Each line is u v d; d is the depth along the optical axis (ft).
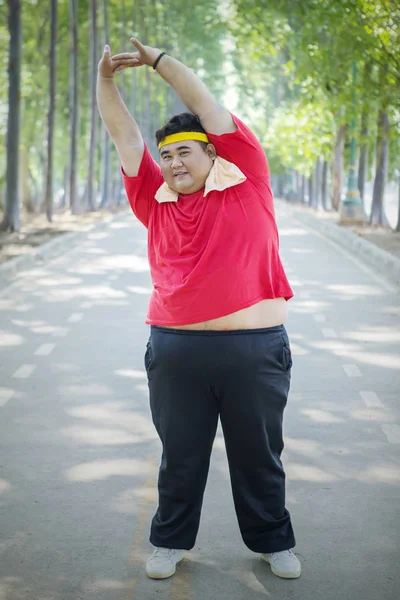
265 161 12.82
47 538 15.29
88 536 15.37
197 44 220.23
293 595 13.20
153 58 12.67
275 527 13.78
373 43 70.64
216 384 12.90
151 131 226.38
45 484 17.94
